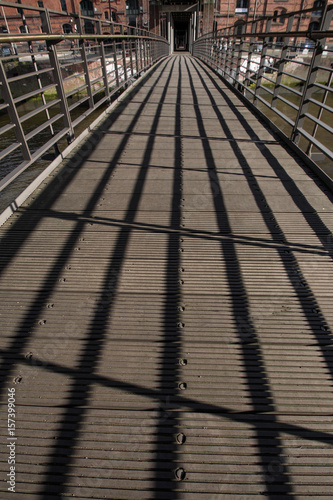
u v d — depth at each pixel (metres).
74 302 1.81
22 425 1.23
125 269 2.07
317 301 1.82
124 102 6.66
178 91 8.05
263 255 2.20
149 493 1.05
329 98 19.89
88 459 1.13
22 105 19.73
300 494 1.05
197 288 1.91
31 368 1.44
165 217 2.65
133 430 1.21
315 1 36.31
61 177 3.37
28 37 2.73
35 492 1.05
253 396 1.33
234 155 3.91
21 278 2.00
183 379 1.40
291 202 2.87
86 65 4.48
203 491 1.05
